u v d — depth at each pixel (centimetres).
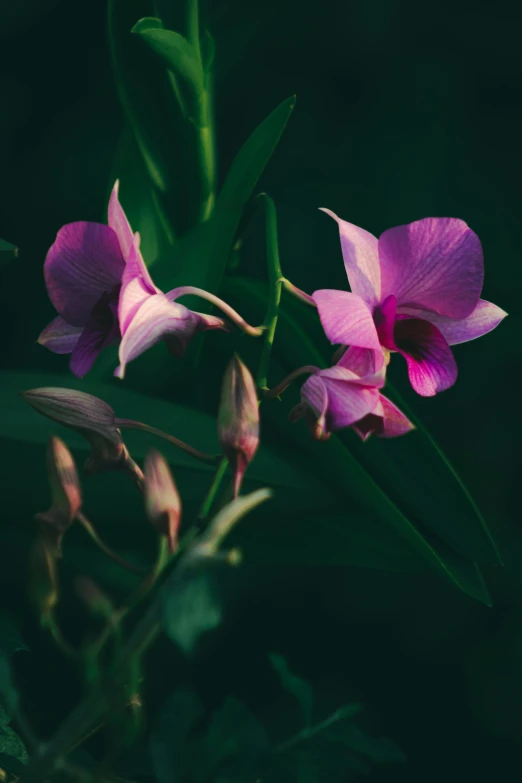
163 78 62
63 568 67
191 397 64
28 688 69
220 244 61
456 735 74
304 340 61
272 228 56
